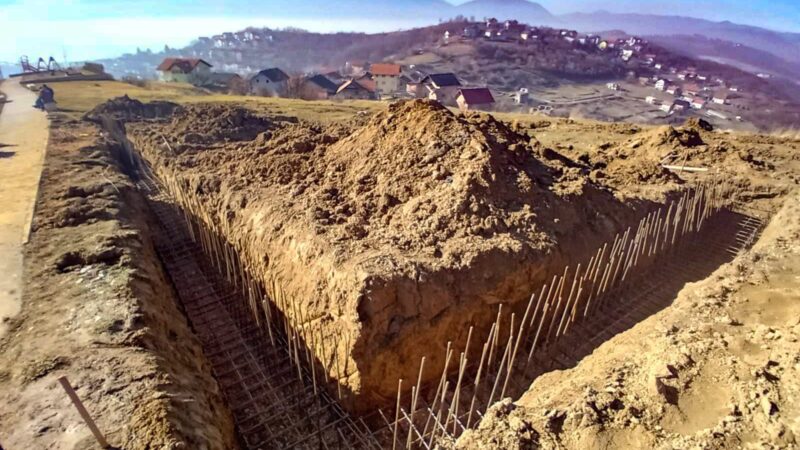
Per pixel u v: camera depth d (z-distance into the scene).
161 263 17.45
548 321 14.47
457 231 14.47
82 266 13.70
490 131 19.83
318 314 12.84
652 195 19.19
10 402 9.07
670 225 18.23
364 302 11.67
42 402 9.06
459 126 17.78
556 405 9.37
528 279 13.94
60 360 10.04
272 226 15.75
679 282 16.94
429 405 12.24
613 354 11.22
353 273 12.34
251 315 15.26
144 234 17.11
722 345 9.91
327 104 46.50
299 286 13.83
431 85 84.31
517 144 18.92
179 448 8.13
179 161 23.38
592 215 16.83
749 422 8.04
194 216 19.28
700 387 8.97
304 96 67.31
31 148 24.75
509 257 13.68
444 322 12.48
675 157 25.67
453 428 11.24
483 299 13.12
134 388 9.37
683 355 9.68
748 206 21.92
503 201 15.56
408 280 12.28
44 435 8.39
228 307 16.11
